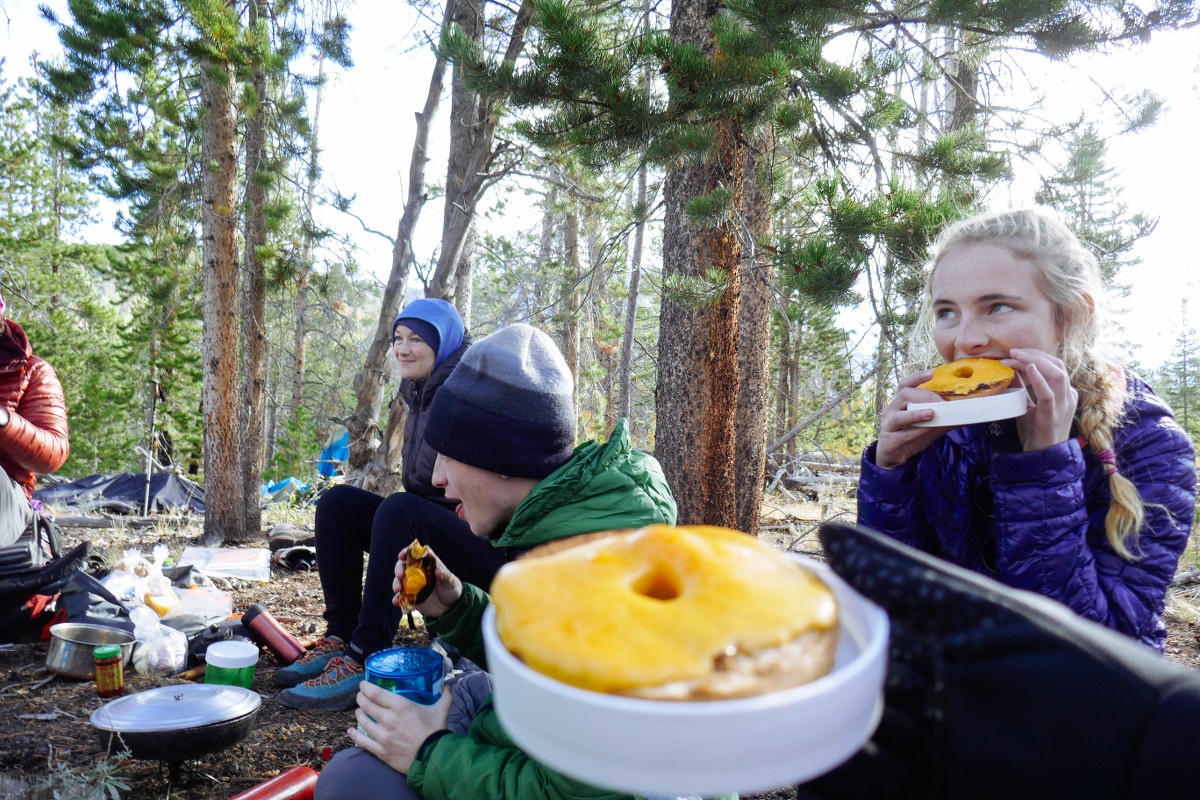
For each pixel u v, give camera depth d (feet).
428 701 5.16
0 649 11.28
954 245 4.59
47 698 9.78
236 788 7.91
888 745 1.86
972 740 1.62
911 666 1.80
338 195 29.53
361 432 28.84
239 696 7.97
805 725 1.08
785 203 21.21
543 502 5.18
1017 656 1.56
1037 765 1.52
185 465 75.20
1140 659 1.51
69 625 10.72
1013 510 3.86
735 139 15.57
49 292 83.41
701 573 1.31
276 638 11.66
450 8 27.09
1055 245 4.33
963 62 20.57
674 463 16.79
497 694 1.23
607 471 5.18
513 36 25.86
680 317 16.57
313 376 104.47
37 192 81.92
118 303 66.08
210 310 26.00
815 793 2.02
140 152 35.76
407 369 11.17
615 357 66.39
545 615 1.24
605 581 1.31
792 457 43.45
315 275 36.52
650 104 13.67
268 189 30.89
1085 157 18.37
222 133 26.78
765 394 24.53
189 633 12.26
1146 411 4.24
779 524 28.76
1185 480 4.07
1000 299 4.29
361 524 10.85
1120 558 3.98
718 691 1.13
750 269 16.07
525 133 14.76
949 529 4.54
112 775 7.93
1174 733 1.39
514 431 5.64
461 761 4.54
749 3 13.28
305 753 8.67
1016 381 4.10
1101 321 4.42
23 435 11.62
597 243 42.47
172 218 40.57
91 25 29.50
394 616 10.03
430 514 9.18
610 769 1.07
